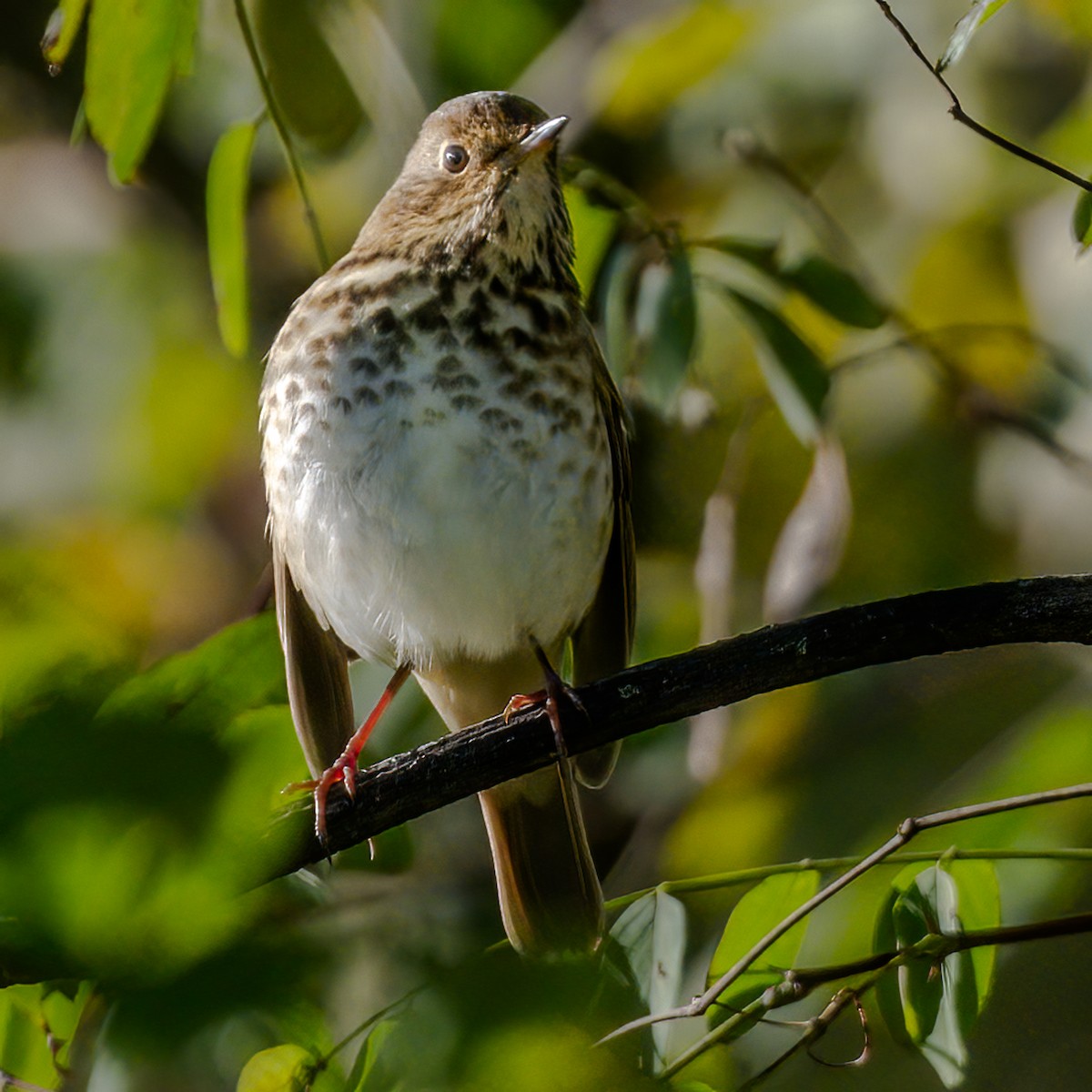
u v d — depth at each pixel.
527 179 8.81
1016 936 6.34
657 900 6.69
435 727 10.02
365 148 13.62
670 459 12.24
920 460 12.62
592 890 9.07
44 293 14.58
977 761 10.67
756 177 13.28
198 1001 3.70
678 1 14.08
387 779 7.62
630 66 13.02
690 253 9.09
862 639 7.26
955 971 6.46
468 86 12.49
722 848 11.05
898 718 11.73
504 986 4.55
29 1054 6.47
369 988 6.69
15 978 3.95
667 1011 6.32
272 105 8.36
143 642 10.62
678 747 11.35
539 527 8.78
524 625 9.11
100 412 14.38
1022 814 9.29
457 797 7.71
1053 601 7.12
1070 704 9.73
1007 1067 10.38
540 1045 4.45
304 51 9.49
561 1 12.77
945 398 12.39
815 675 7.38
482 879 11.25
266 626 6.21
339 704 9.55
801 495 12.18
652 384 8.52
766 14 13.33
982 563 12.48
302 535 8.95
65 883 3.45
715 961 6.86
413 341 8.68
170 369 14.42
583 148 13.27
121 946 3.58
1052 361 11.34
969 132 13.02
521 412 8.69
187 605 13.70
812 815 11.18
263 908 4.16
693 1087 6.03
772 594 9.38
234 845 3.60
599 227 9.23
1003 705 11.66
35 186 14.95
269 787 3.85
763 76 13.41
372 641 9.20
